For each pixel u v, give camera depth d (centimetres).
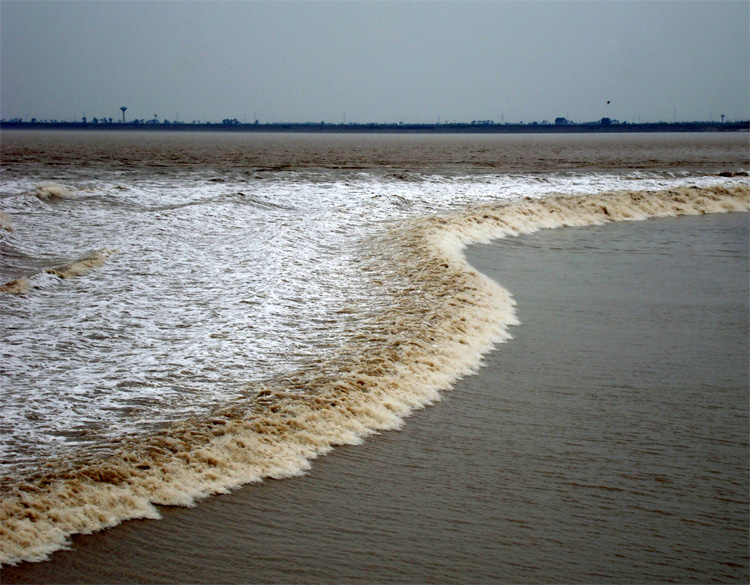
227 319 1380
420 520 737
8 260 1866
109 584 616
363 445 902
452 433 948
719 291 1798
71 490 736
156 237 2123
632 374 1198
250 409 961
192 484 776
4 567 624
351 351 1202
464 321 1388
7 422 910
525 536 718
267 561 658
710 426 1002
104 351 1198
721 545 718
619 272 2002
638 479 844
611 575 663
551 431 966
